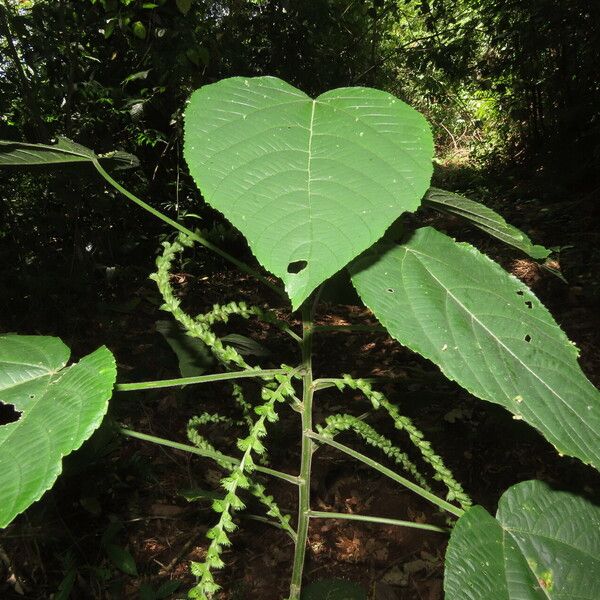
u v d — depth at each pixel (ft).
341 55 21.98
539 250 3.35
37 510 7.76
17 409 2.16
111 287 14.84
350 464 9.93
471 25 23.79
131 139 15.17
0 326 12.87
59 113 13.64
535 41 22.71
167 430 10.52
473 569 2.83
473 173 30.37
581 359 12.12
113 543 8.43
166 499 9.20
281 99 2.27
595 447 2.37
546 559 2.96
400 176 1.98
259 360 12.81
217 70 15.33
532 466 9.47
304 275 1.75
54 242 14.61
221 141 2.06
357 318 15.24
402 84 34.45
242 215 1.87
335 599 4.95
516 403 2.40
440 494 9.19
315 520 8.95
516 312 2.72
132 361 12.23
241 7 15.61
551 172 24.58
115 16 12.44
